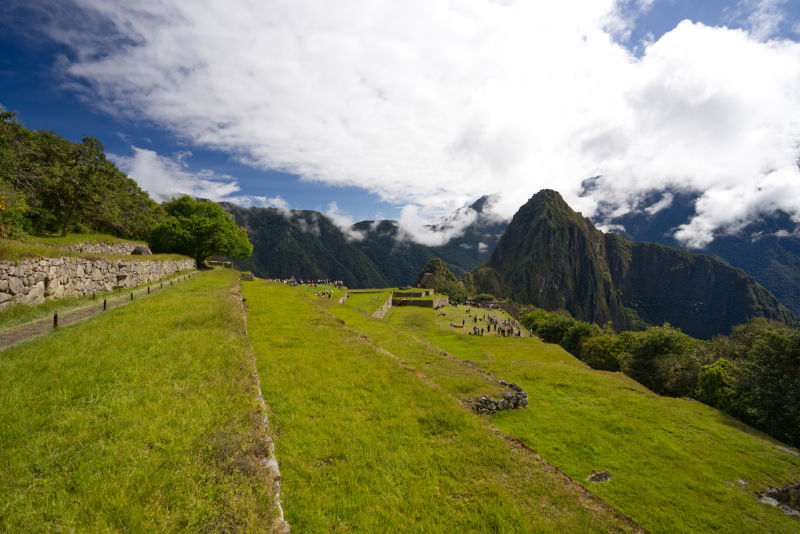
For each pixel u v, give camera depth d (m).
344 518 5.22
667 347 40.28
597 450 12.41
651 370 40.38
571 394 17.59
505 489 6.14
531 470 6.90
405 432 7.76
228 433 5.60
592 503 6.17
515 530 5.23
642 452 12.61
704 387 30.92
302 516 5.10
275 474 4.98
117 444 4.99
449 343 34.53
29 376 7.12
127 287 23.06
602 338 54.66
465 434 7.95
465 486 6.14
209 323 12.76
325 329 16.41
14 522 3.67
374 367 11.69
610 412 15.72
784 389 22.72
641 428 14.41
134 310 14.41
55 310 14.86
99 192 35.19
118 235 42.91
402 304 83.50
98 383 7.00
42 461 4.53
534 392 17.50
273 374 10.23
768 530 9.39
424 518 5.34
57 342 9.56
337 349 13.32
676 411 16.86
